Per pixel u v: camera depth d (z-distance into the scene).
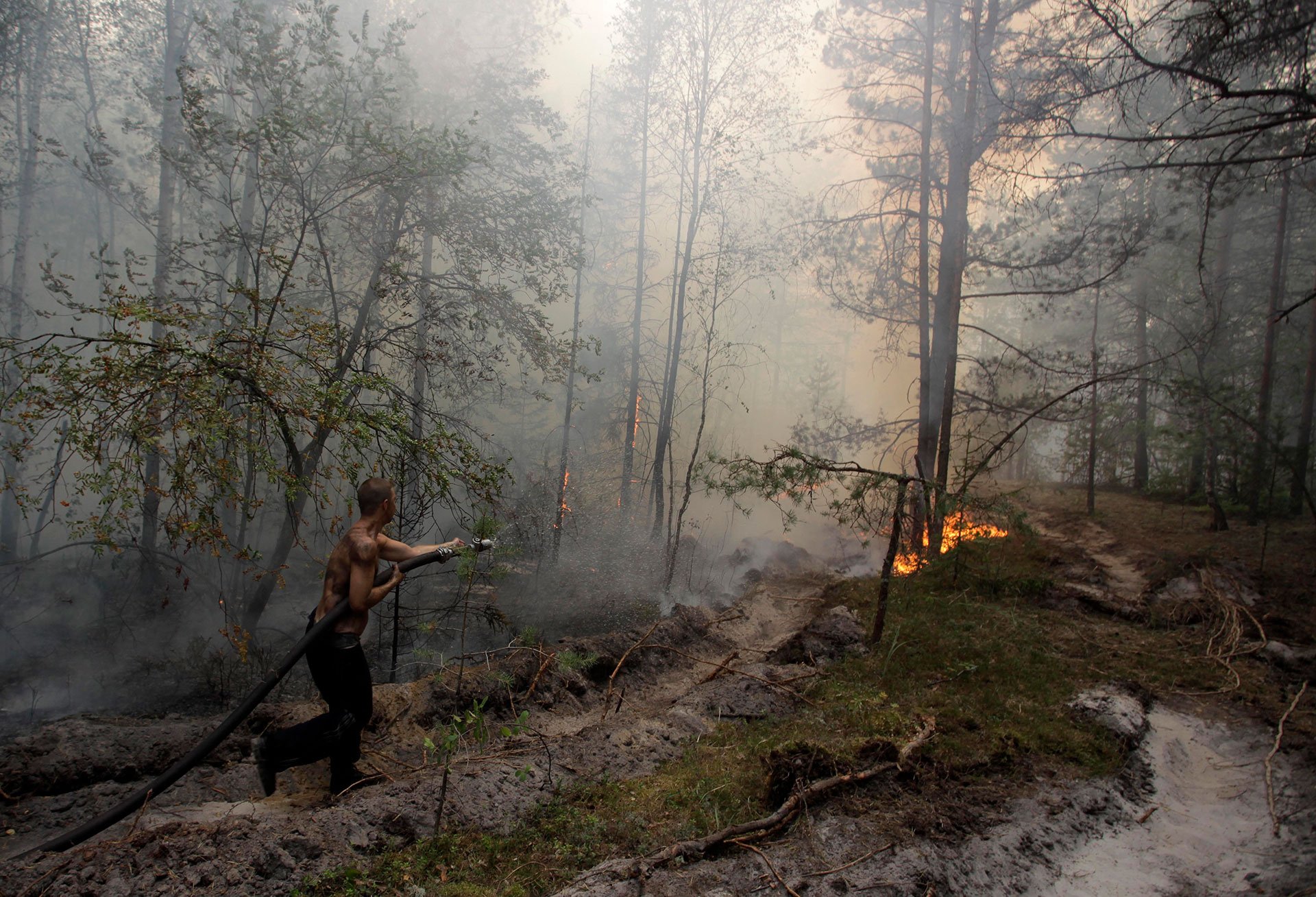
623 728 5.12
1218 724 6.05
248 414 6.26
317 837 3.37
